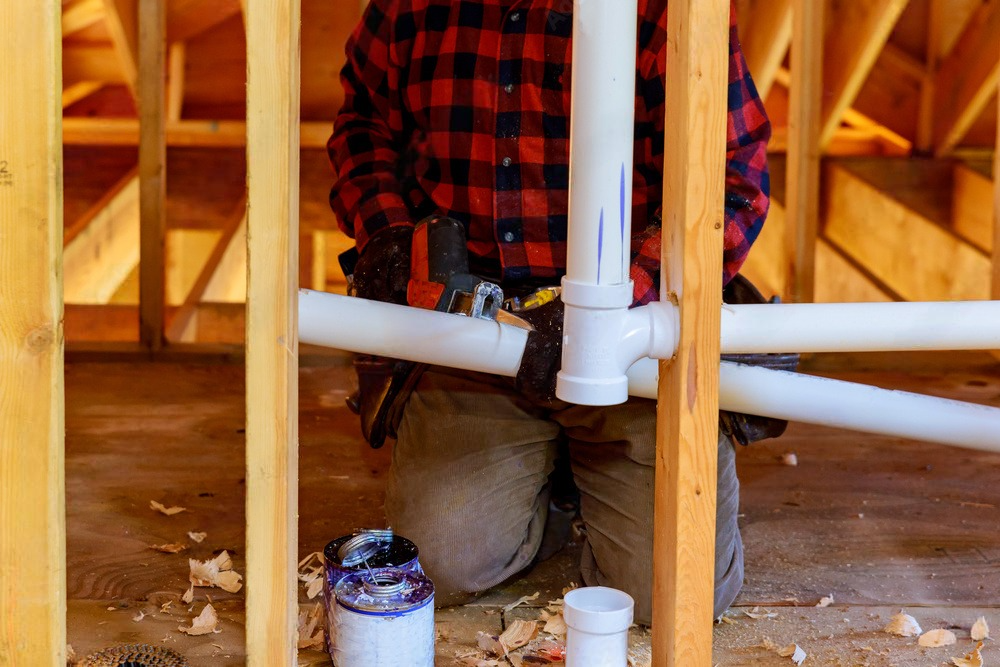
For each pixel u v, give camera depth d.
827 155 4.06
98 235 3.60
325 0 3.53
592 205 1.01
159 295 2.75
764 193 1.30
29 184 0.94
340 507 1.79
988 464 2.06
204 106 4.10
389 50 1.54
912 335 1.17
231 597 1.44
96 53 3.99
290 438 1.02
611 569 1.42
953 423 1.32
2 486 0.97
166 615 1.38
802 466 2.04
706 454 1.02
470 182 1.43
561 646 1.31
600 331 1.03
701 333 1.01
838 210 4.05
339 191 1.55
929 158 3.99
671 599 1.04
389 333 1.17
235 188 4.26
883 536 1.70
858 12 3.40
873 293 3.56
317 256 4.41
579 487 1.48
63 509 1.01
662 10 1.33
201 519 1.72
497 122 1.38
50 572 0.99
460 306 1.25
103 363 2.74
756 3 3.38
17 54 0.92
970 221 3.86
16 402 0.96
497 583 1.44
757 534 1.70
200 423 2.26
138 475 1.92
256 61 0.95
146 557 1.57
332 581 1.22
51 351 0.96
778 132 3.98
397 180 1.59
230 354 2.78
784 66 3.92
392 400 1.49
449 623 1.39
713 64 0.97
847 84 3.63
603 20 0.98
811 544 1.66
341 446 2.12
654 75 1.33
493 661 1.27
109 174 4.41
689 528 1.03
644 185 1.39
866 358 2.79
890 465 2.05
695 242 1.00
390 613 1.17
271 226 0.97
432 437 1.44
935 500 1.86
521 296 1.40
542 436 1.46
